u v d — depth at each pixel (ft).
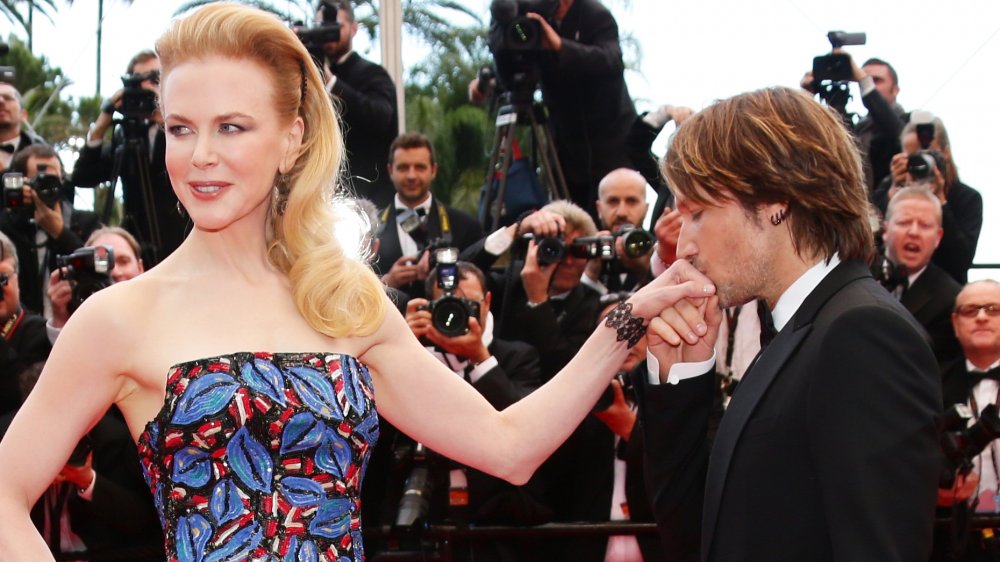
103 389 6.66
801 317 6.81
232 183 6.71
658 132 16.56
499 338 15.31
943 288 14.83
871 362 6.34
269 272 7.16
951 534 12.63
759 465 6.61
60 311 13.96
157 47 6.82
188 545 6.54
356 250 7.55
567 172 18.54
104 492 12.76
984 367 14.14
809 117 6.98
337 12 17.62
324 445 6.75
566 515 13.76
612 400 13.10
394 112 18.15
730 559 6.61
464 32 24.70
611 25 18.28
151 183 17.21
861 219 6.97
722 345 13.71
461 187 23.35
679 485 7.84
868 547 6.00
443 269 13.71
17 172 15.88
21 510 6.41
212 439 6.56
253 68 6.77
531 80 17.54
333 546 6.72
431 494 12.64
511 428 7.77
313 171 7.17
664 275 8.02
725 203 7.02
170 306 6.86
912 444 6.17
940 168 16.37
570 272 15.12
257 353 6.74
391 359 7.45
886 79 18.61
